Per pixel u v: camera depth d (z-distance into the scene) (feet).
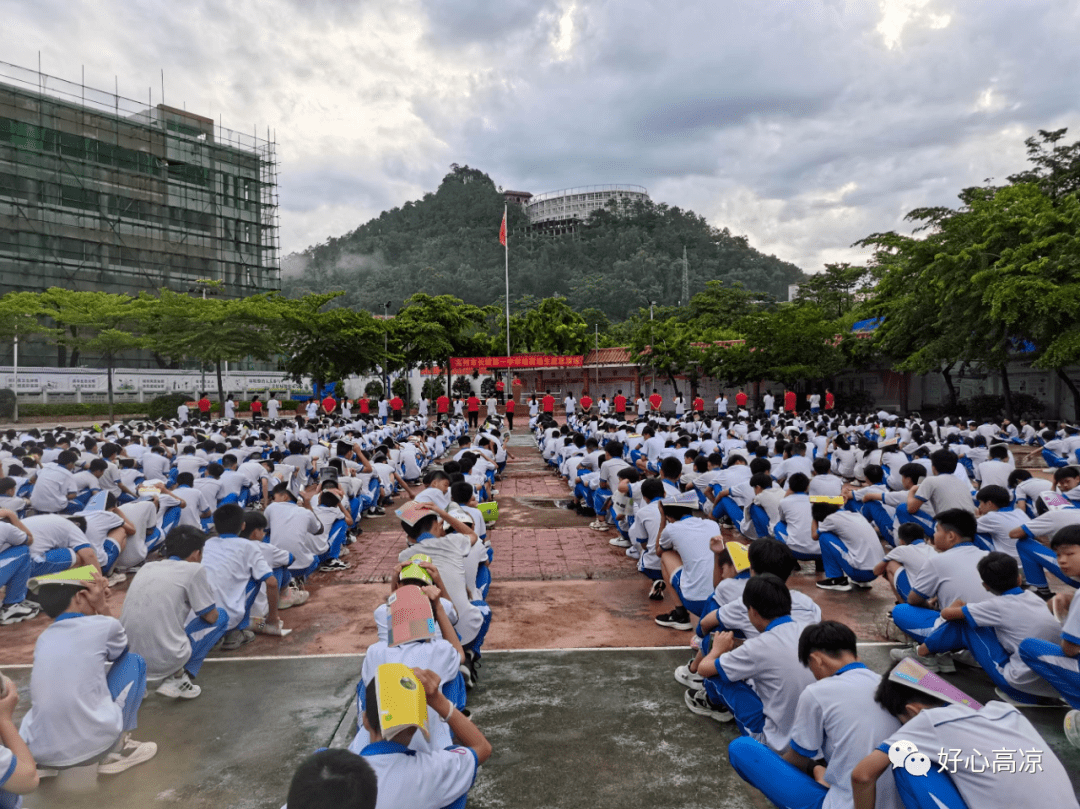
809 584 22.65
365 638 18.40
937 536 15.19
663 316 207.10
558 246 437.99
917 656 15.38
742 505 27.99
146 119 173.47
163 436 47.88
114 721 10.96
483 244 471.21
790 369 95.50
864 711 8.38
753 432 52.34
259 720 13.58
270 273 196.44
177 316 95.91
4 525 18.80
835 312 147.23
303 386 160.56
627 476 26.43
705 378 128.57
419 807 7.36
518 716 13.58
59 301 104.27
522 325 145.59
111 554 22.22
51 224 151.64
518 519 35.68
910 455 36.86
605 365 139.33
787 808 9.04
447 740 8.41
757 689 11.16
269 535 21.30
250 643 18.02
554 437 52.49
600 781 11.25
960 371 86.38
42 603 11.00
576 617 19.92
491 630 18.83
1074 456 32.96
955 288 56.49
